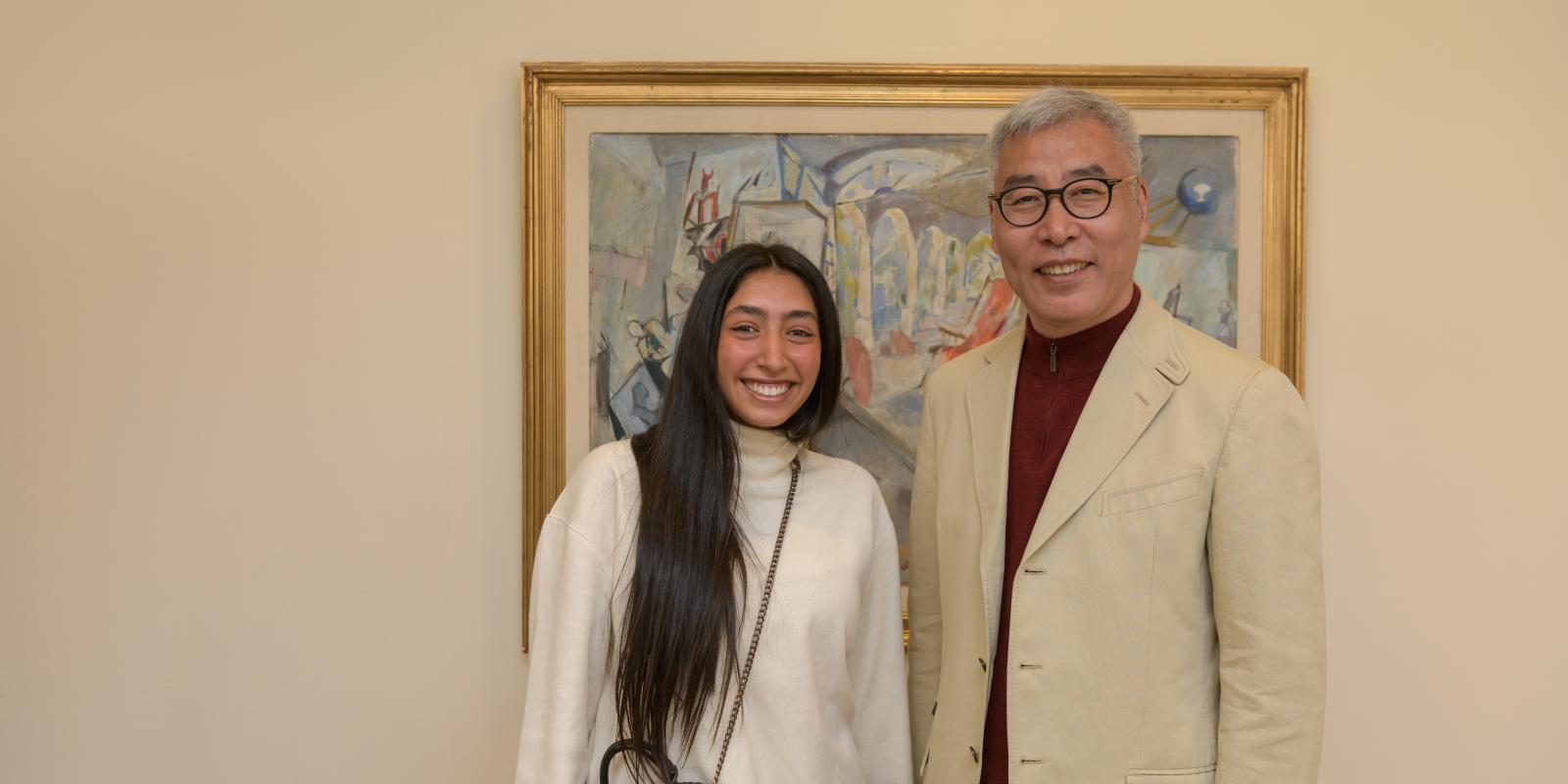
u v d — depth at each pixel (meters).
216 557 2.19
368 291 2.19
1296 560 1.45
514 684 2.21
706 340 1.60
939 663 1.82
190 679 2.19
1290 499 1.45
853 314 2.19
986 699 1.62
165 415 2.19
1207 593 1.54
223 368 2.19
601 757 1.60
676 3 2.20
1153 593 1.51
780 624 1.57
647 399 2.17
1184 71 2.16
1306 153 2.21
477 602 2.20
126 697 2.19
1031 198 1.55
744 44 2.21
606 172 2.17
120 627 2.19
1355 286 2.23
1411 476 2.24
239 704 2.20
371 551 2.20
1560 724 2.24
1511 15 2.23
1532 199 2.23
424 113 2.19
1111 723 1.52
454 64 2.20
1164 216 2.19
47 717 2.19
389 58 2.19
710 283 1.62
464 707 2.21
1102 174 1.53
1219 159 2.19
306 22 2.19
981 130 2.19
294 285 2.19
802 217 2.18
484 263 2.20
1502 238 2.23
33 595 2.18
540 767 1.50
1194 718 1.50
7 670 2.18
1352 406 2.23
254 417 2.19
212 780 2.20
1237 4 2.23
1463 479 2.24
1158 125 2.19
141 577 2.19
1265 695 1.43
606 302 2.17
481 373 2.19
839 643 1.63
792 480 1.69
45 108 2.17
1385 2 2.23
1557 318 2.23
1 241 2.17
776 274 1.63
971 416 1.76
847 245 2.19
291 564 2.19
